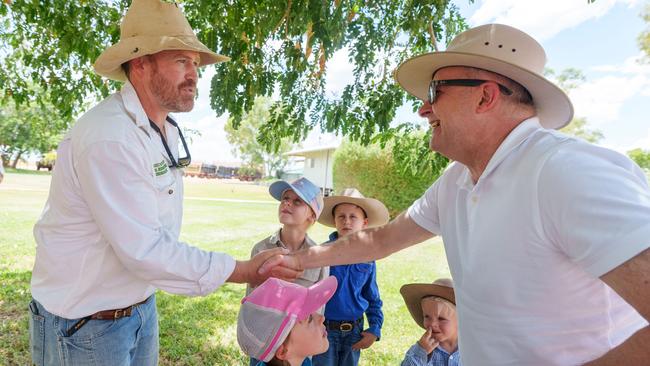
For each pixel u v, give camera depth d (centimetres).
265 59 375
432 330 207
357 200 302
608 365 90
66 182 166
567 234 98
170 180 187
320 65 372
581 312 110
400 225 192
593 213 91
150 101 188
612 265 87
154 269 161
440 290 211
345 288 265
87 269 170
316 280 250
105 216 157
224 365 341
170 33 182
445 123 140
